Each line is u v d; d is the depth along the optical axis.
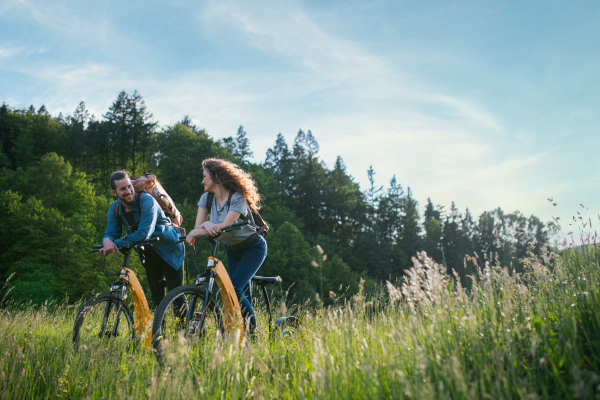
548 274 2.69
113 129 80.56
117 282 3.33
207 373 2.18
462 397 1.51
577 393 1.27
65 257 35.50
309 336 2.85
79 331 3.02
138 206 3.62
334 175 91.19
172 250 3.88
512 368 1.62
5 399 2.17
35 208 40.12
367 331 2.62
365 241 78.00
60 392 2.31
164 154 68.44
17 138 82.81
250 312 3.28
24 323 4.18
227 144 86.12
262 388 1.84
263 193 73.31
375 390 1.69
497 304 2.31
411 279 2.28
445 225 101.69
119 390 2.07
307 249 53.25
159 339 2.68
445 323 2.11
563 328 1.88
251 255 3.46
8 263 35.84
